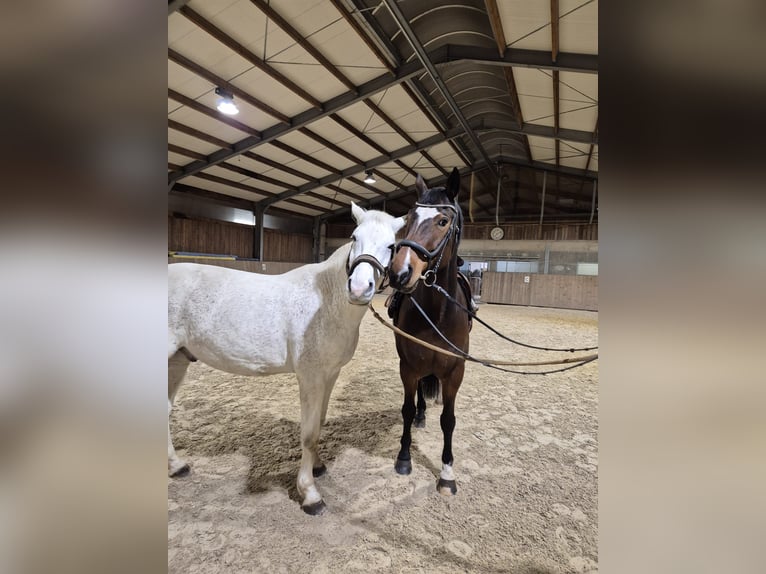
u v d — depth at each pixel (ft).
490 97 20.57
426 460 5.75
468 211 35.17
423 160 29.81
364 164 28.22
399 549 3.94
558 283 30.12
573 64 13.94
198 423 6.78
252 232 33.65
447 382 4.93
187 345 4.79
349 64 15.94
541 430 6.99
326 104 18.94
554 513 4.61
